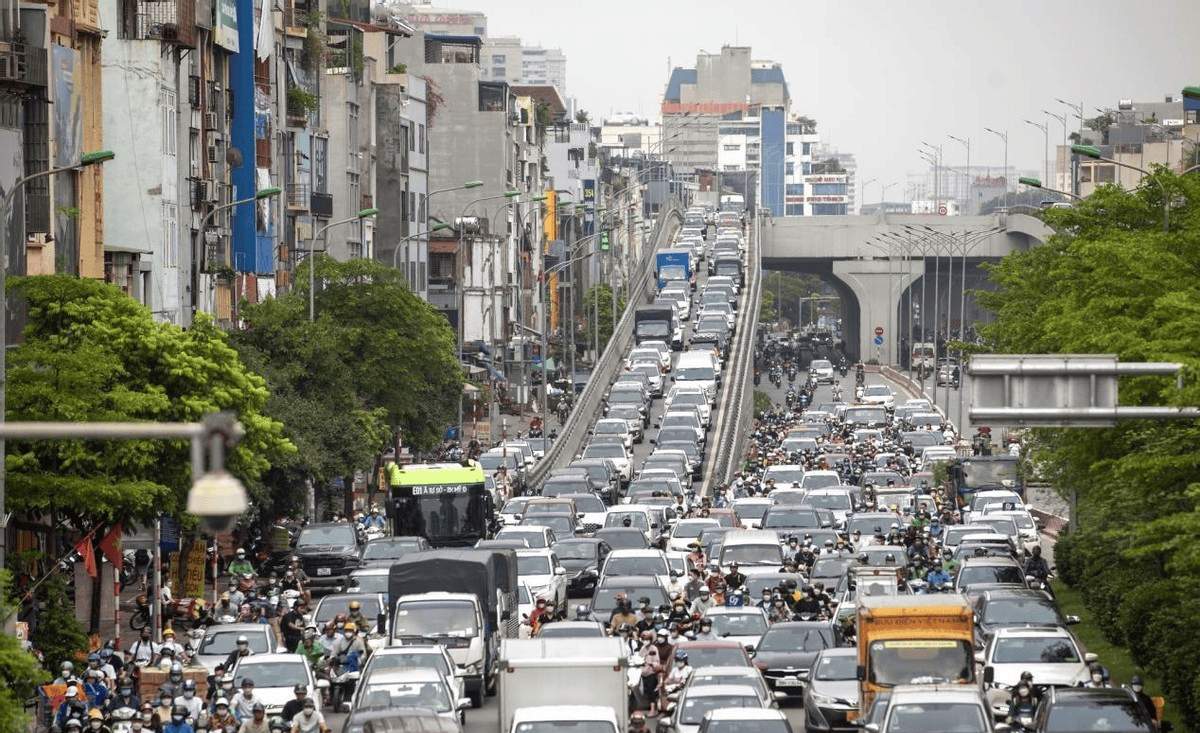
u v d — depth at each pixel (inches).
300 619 4753.9
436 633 4338.1
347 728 3166.8
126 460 4402.1
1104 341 3663.9
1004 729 3444.9
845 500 7490.2
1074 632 5241.1
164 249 7219.5
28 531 4948.3
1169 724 3334.2
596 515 7278.5
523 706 3474.4
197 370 4739.2
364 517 7500.0
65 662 3836.1
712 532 6540.4
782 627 4382.4
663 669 4146.2
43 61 5482.3
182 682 3757.4
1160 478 3496.6
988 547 6028.5
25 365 4471.0
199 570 5492.1
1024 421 2495.1
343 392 7357.3
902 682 3649.1
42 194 5511.8
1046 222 5664.4
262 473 5757.9
